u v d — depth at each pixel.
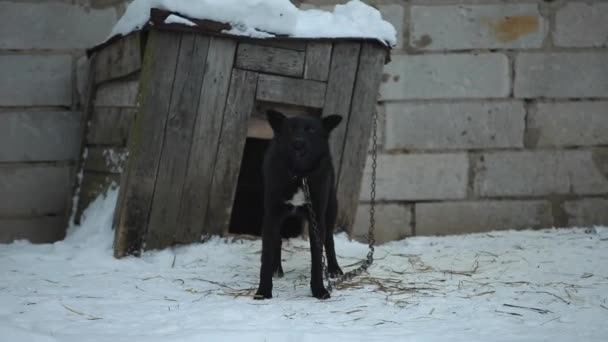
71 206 8.03
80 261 7.47
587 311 6.88
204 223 7.61
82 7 8.20
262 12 7.59
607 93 8.38
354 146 7.71
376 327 6.61
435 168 8.35
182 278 7.26
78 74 8.20
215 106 7.59
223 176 7.61
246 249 7.59
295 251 7.65
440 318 6.82
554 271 7.36
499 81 8.36
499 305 6.94
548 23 8.38
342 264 7.49
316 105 7.68
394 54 8.32
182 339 5.81
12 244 8.02
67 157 8.20
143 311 6.84
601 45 8.37
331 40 7.66
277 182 7.09
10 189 8.16
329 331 6.36
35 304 6.88
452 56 8.34
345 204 7.73
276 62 7.63
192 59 7.55
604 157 8.40
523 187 8.39
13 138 8.15
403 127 8.33
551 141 8.40
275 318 6.79
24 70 8.15
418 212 8.36
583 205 8.38
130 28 7.66
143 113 7.52
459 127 8.35
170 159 7.55
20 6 8.14
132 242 7.53
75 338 5.93
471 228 8.38
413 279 7.27
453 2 8.34
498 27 8.36
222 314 6.80
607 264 7.45
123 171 7.61
